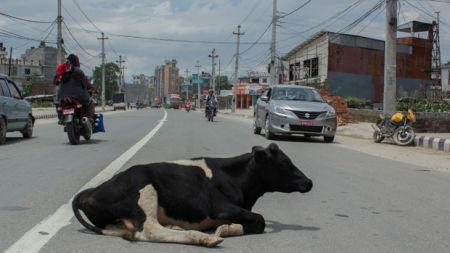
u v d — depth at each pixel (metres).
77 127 13.55
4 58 92.06
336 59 46.66
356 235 5.51
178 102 98.75
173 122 28.28
